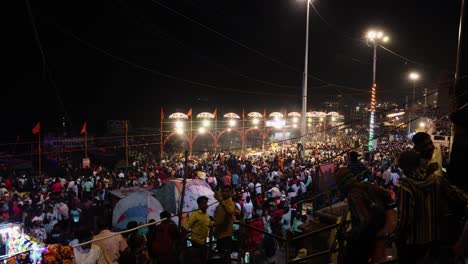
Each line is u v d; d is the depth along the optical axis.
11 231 9.46
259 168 21.80
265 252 9.61
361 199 3.96
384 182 15.59
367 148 27.03
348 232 4.21
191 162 25.41
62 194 15.15
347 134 50.53
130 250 6.49
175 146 41.03
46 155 30.53
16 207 13.68
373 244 3.91
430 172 3.79
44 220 13.03
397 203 4.14
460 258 3.46
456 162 4.13
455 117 4.21
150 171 22.50
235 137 51.47
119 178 20.50
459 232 3.62
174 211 12.58
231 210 6.76
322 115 49.47
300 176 17.83
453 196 3.58
